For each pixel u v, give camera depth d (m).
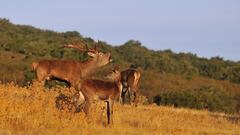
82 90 28.95
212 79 106.50
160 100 68.25
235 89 101.38
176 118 34.38
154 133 27.58
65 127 26.36
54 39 107.50
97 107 30.19
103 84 29.03
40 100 29.50
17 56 88.31
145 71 98.56
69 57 83.69
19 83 60.28
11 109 26.83
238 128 33.19
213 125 33.66
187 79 101.38
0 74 72.56
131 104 40.06
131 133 27.20
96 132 26.05
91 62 33.41
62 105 29.03
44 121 26.75
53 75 32.75
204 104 67.94
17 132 24.16
